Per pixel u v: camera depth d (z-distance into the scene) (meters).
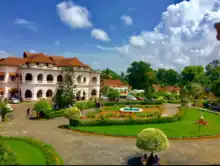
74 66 61.03
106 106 48.72
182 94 55.69
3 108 32.09
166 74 140.88
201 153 19.34
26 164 14.36
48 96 57.62
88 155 17.56
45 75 55.47
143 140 15.53
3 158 14.95
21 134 23.88
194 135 24.73
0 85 54.44
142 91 82.44
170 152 19.23
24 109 42.38
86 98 61.81
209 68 119.81
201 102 56.97
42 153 16.75
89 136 23.55
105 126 28.38
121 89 87.25
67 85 41.41
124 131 25.78
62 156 17.08
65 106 40.28
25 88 53.00
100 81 70.31
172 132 26.11
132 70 105.31
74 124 27.72
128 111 40.31
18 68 55.44
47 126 28.61
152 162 15.34
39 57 58.34
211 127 30.00
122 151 18.88
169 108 48.94
